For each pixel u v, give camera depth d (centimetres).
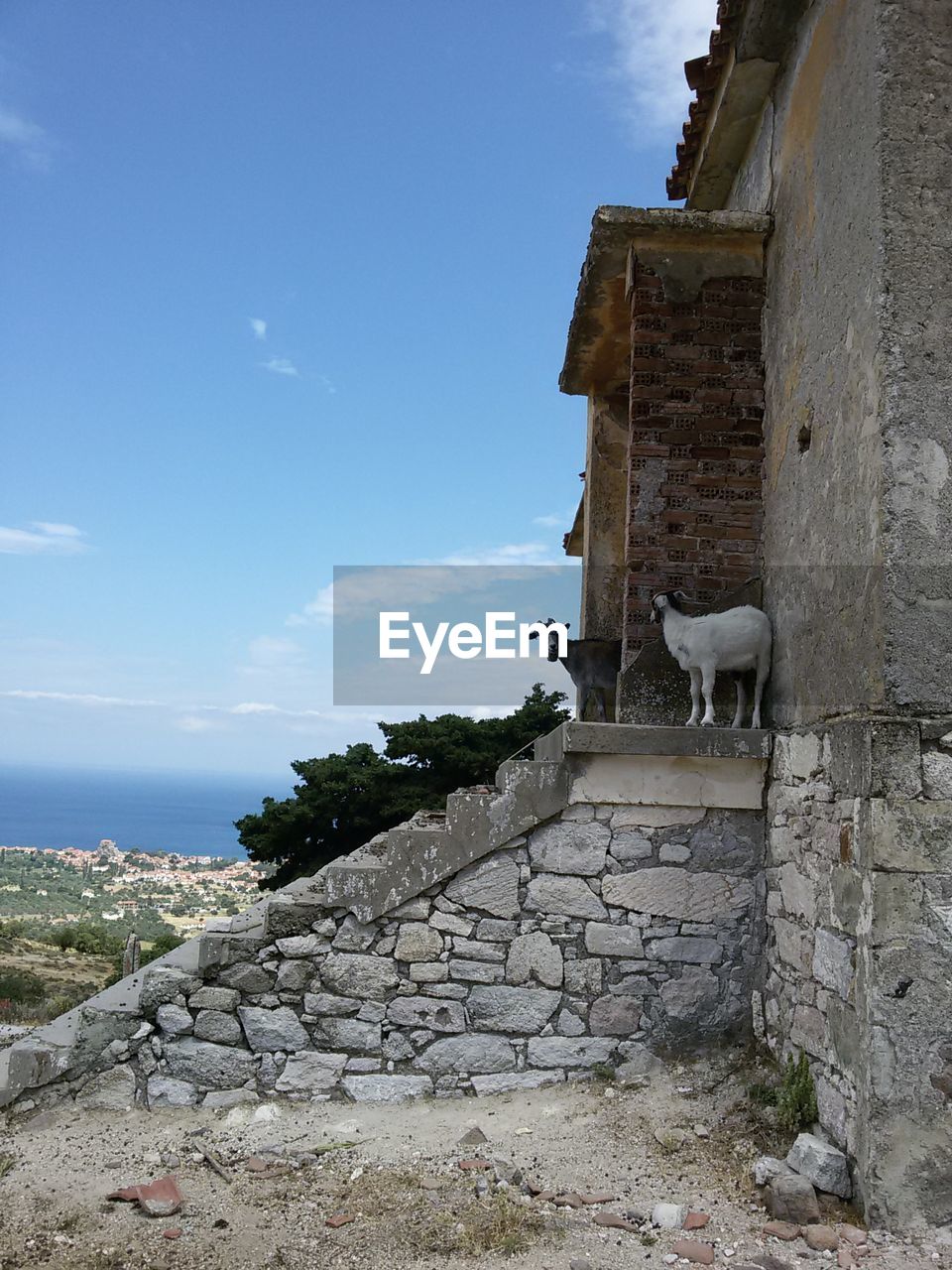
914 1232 348
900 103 404
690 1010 496
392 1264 326
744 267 580
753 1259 329
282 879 1698
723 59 605
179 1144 439
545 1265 321
